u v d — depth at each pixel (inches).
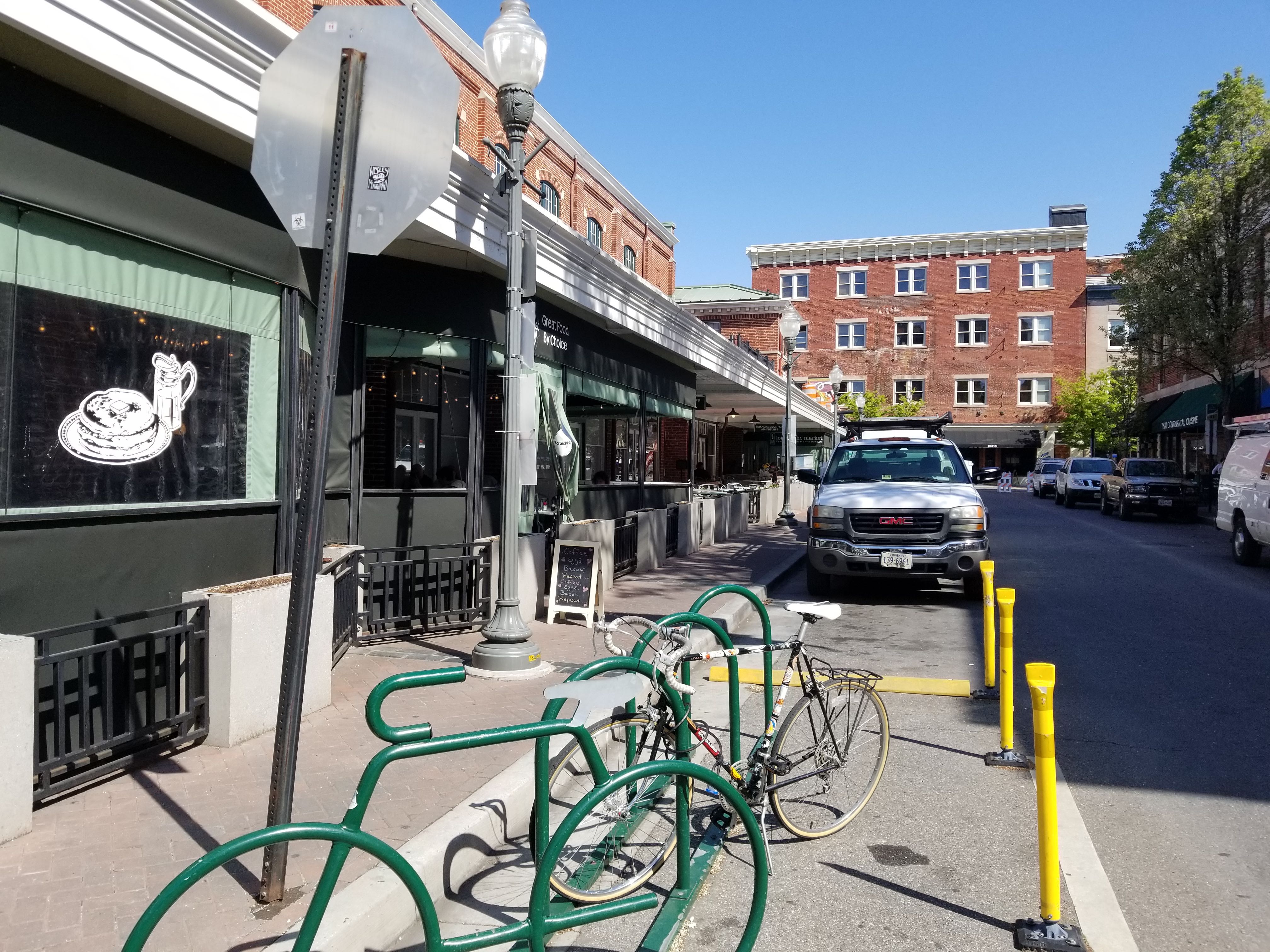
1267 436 551.8
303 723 211.8
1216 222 1013.2
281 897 127.3
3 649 146.3
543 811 137.9
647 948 128.7
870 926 140.5
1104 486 1070.4
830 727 176.7
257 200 239.5
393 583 335.3
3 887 132.3
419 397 361.4
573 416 526.3
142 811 160.2
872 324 2222.0
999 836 174.9
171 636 186.2
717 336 707.4
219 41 196.9
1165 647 342.0
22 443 180.2
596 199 904.9
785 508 908.0
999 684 290.0
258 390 248.4
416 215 125.5
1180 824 180.4
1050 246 2130.9
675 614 171.8
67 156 185.9
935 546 431.5
